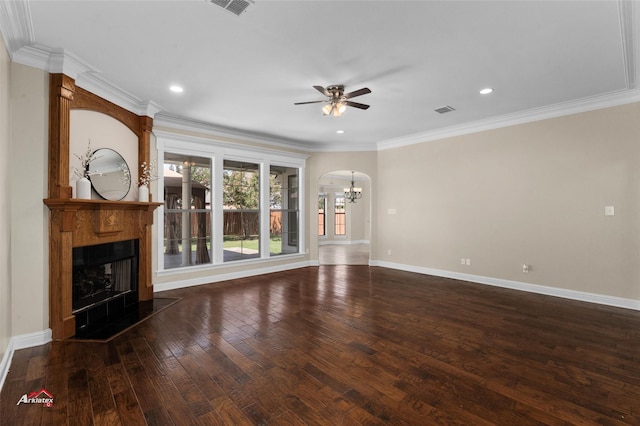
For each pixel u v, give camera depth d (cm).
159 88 375
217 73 335
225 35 262
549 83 363
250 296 448
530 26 249
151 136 463
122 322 344
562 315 366
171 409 194
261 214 617
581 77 346
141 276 424
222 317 360
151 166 458
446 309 390
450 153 567
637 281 386
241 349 278
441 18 239
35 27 248
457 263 560
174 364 250
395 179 660
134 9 227
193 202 527
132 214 406
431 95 400
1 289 240
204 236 538
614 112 399
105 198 360
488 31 257
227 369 243
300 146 682
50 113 295
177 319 354
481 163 525
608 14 234
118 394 209
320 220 1198
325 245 1145
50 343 290
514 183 487
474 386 220
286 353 270
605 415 189
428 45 279
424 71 331
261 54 295
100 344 288
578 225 428
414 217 627
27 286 281
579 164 426
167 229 495
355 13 233
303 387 219
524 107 448
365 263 732
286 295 454
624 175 394
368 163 697
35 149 285
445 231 577
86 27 249
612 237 402
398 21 243
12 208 273
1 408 194
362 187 1226
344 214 1216
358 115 484
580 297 426
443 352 272
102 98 361
